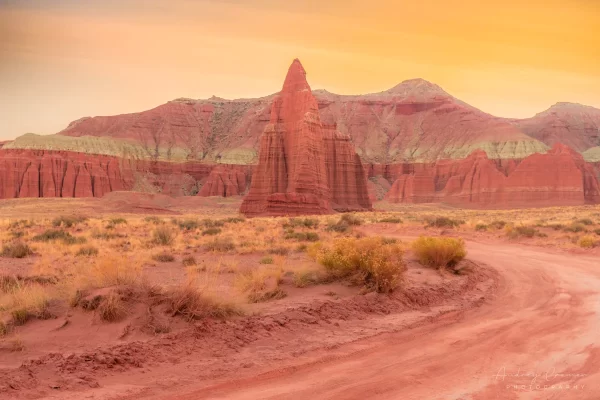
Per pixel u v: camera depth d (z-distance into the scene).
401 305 13.67
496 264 24.77
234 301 11.21
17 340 8.56
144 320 9.61
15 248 24.69
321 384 8.02
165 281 15.82
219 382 7.92
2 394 6.80
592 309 14.36
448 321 12.69
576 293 17.16
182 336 9.33
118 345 8.66
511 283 19.31
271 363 8.91
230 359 8.92
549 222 54.50
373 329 11.43
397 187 189.75
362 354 9.70
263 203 114.81
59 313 10.04
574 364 9.16
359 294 13.73
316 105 120.56
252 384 7.95
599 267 23.92
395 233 49.72
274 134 119.00
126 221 54.69
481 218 72.75
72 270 17.45
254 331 10.27
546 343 10.63
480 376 8.51
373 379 8.30
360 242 15.84
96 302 9.94
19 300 10.37
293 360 9.15
